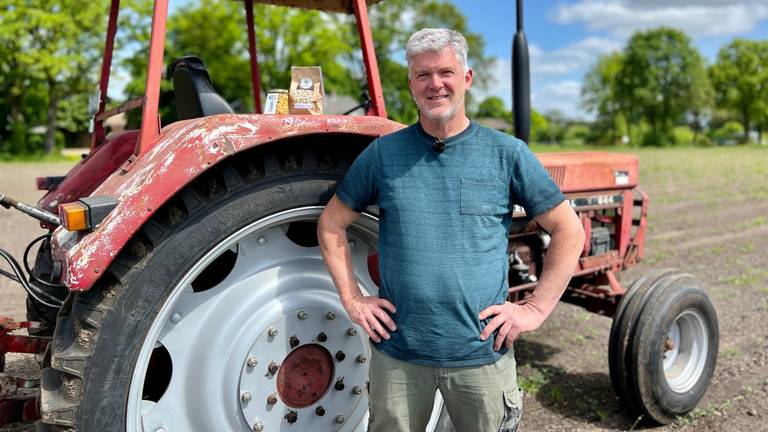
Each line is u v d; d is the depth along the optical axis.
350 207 2.27
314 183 2.37
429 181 2.14
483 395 2.19
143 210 2.00
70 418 1.98
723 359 4.39
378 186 2.22
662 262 7.26
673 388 3.55
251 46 3.90
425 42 2.07
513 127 3.18
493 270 2.16
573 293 4.26
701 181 17.16
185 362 2.31
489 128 2.22
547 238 3.75
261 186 2.28
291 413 2.43
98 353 2.01
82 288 1.92
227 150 2.11
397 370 2.23
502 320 2.14
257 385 2.36
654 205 12.24
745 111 82.56
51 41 31.42
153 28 2.14
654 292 3.49
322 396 2.51
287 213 2.34
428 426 2.74
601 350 4.70
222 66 27.48
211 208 2.19
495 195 2.15
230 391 2.33
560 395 3.87
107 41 3.33
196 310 2.32
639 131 82.44
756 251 7.86
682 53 77.75
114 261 2.06
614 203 4.12
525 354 4.59
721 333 4.91
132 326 2.06
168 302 2.12
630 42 80.25
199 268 2.18
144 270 2.08
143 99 2.16
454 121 2.15
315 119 2.29
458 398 2.23
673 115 79.06
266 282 2.43
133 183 2.01
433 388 2.25
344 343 2.53
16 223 9.50
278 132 2.21
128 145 2.96
